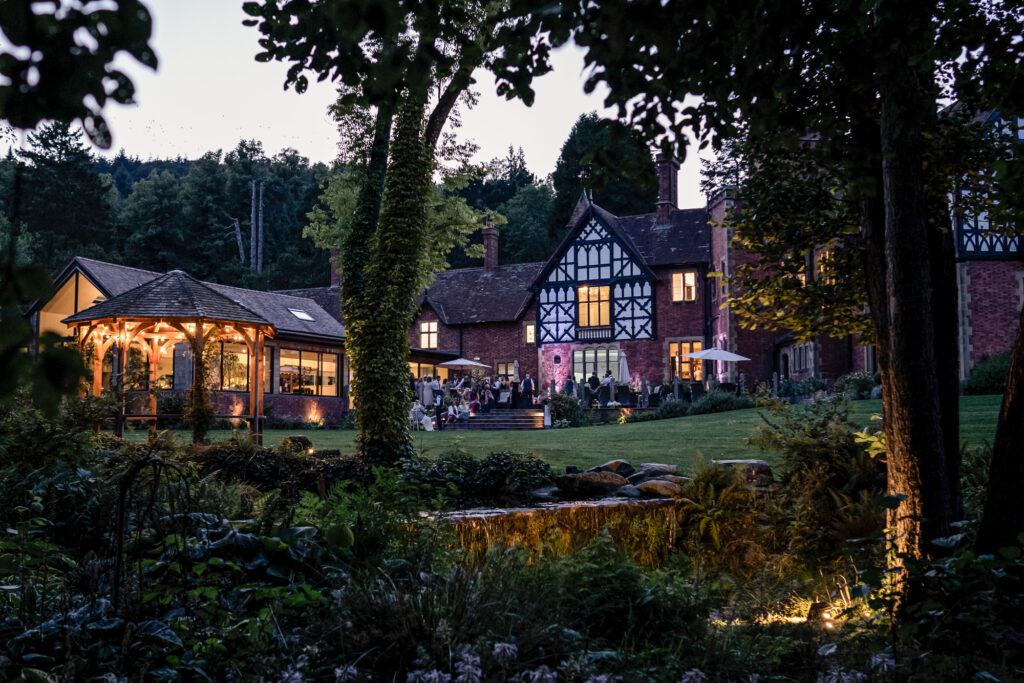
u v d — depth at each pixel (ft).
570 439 56.08
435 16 6.67
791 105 10.10
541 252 185.26
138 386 44.04
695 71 9.02
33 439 18.79
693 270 110.11
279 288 182.09
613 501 28.63
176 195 189.06
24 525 13.82
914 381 16.88
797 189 24.49
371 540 14.73
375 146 47.03
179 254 181.37
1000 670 11.99
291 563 13.00
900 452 17.02
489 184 234.38
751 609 16.26
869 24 10.70
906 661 12.28
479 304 127.13
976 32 13.67
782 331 100.78
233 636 10.60
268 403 92.99
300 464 37.60
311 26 8.05
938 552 16.30
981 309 72.90
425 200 43.62
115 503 14.62
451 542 15.80
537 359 119.44
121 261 157.38
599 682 10.58
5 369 2.83
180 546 12.12
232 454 36.22
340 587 12.48
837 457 28.53
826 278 26.30
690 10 8.00
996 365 65.41
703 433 53.36
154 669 9.67
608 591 14.67
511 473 36.81
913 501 16.70
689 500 29.30
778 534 26.84
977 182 21.97
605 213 118.73
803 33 8.62
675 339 110.32
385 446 40.11
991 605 12.37
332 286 135.44
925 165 21.30
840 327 26.32
